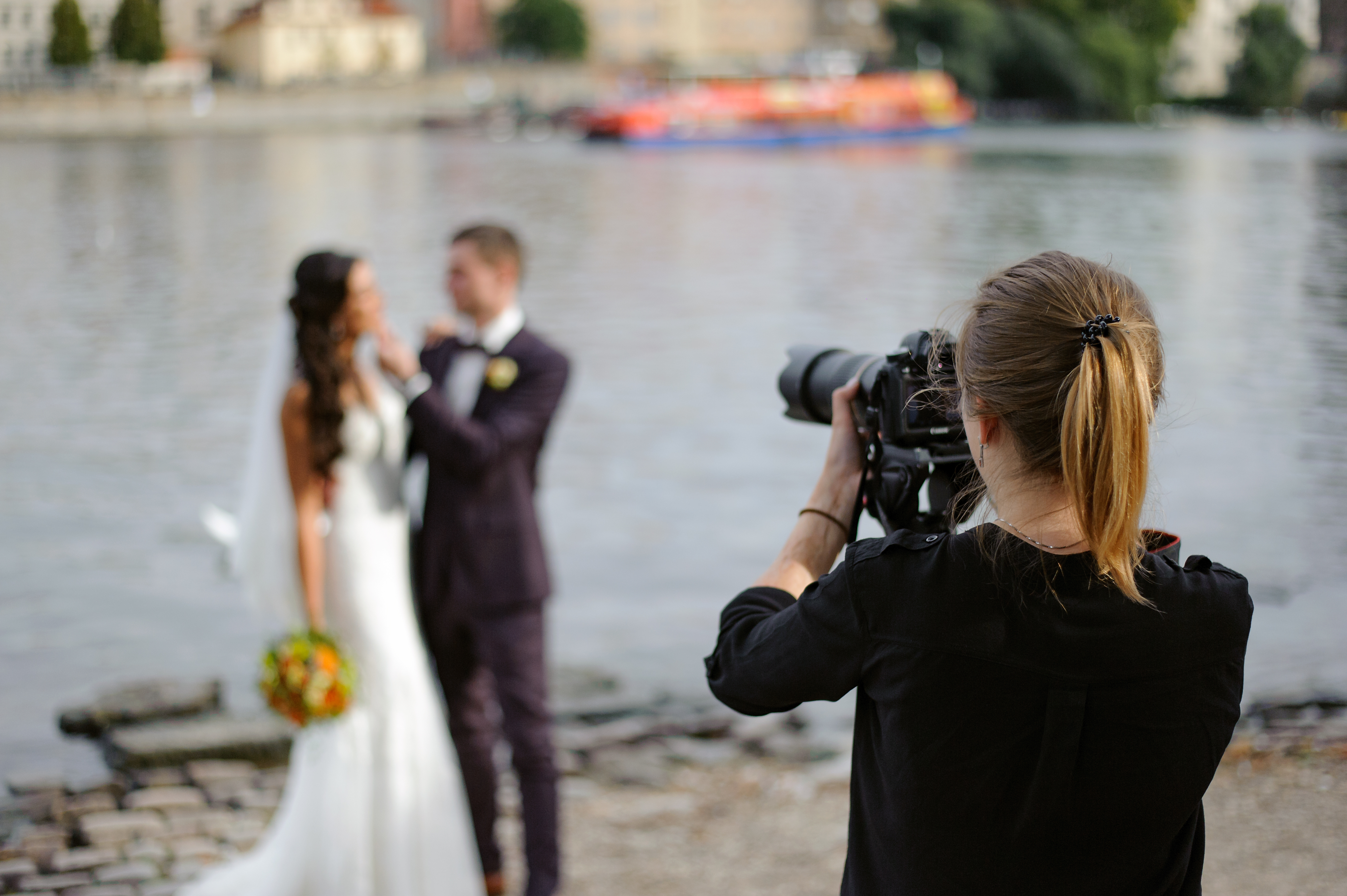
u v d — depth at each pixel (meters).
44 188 45.59
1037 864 1.34
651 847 4.20
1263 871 3.53
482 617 3.85
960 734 1.33
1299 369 14.00
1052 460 1.33
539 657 3.90
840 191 44.94
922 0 102.62
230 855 4.17
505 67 115.50
